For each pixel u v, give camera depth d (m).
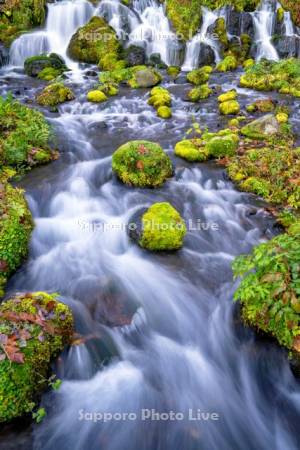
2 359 3.62
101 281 5.36
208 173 8.27
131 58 16.62
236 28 18.45
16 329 3.93
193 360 4.56
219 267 5.82
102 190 7.74
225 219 6.97
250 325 4.59
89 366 4.28
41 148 8.84
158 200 7.38
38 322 4.06
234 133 9.75
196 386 4.29
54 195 7.41
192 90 12.87
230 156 8.70
